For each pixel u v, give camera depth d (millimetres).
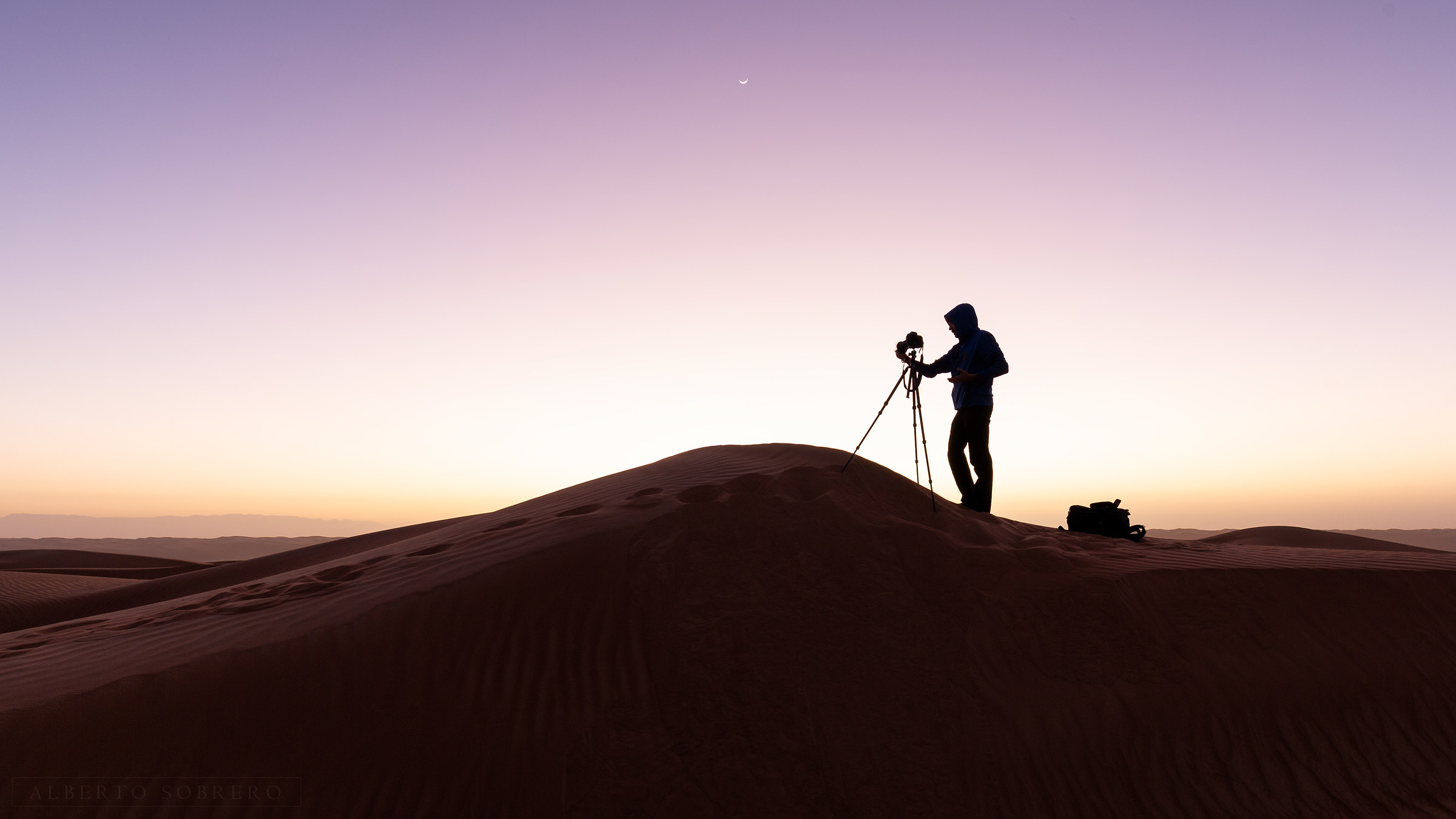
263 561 20000
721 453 10672
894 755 4789
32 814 3791
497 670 5137
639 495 8016
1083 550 7379
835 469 8250
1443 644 6312
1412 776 5234
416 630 5332
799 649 5391
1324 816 4887
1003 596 6012
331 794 4242
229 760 4293
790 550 6352
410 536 19656
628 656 5312
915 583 6102
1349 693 5754
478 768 4508
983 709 5137
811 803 4480
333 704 4715
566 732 4754
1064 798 4781
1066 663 5555
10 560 31906
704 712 4918
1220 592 6449
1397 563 7637
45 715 4242
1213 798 4930
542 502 10008
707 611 5684
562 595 5770
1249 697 5555
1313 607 6484
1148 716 5293
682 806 4391
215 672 4785
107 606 17375
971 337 9281
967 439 9305
